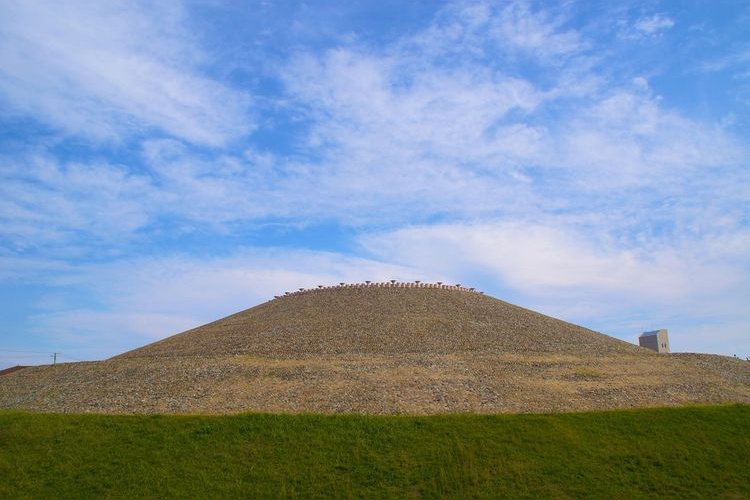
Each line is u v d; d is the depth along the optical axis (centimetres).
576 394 4397
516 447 3556
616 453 3525
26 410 4262
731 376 5119
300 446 3566
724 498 3180
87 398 4416
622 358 5484
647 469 3397
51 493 3181
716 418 3966
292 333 5969
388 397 4219
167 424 3806
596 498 3156
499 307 7138
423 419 3834
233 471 3359
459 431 3703
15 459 3462
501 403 4169
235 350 5528
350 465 3409
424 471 3356
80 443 3616
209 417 3881
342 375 4647
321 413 3956
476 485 3247
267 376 4666
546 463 3422
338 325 6141
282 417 3853
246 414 3897
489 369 4853
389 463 3422
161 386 4553
